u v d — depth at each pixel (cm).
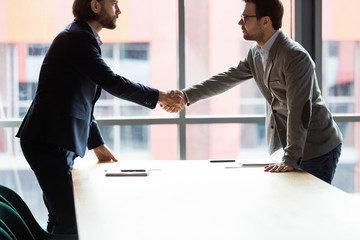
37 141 281
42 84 287
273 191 219
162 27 415
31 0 405
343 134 437
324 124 293
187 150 423
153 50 416
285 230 165
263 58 297
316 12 405
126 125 410
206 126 421
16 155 415
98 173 271
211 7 414
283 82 284
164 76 419
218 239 157
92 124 315
